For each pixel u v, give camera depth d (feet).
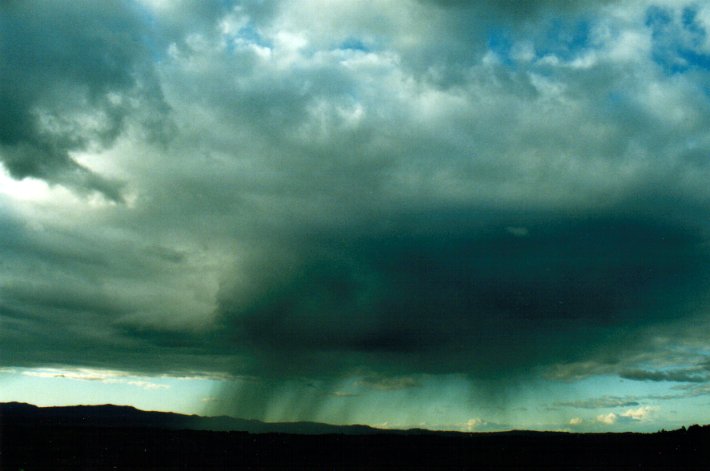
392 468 173.68
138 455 186.19
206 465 174.91
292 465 178.70
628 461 180.14
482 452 204.54
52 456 179.42
